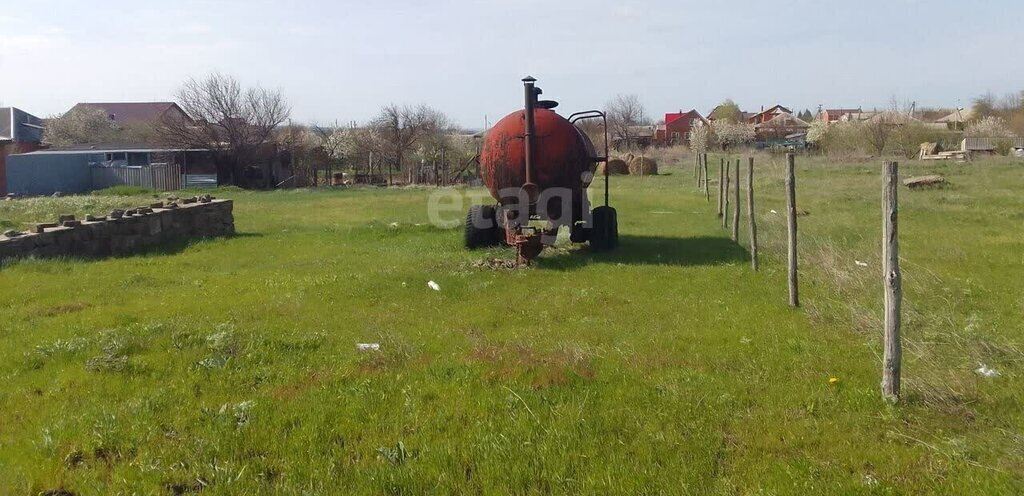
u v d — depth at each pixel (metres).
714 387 5.79
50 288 10.48
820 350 6.89
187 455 4.66
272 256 14.27
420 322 8.27
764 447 4.75
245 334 7.45
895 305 5.48
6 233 13.07
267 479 4.44
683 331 7.68
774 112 106.12
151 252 14.95
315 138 52.53
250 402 5.48
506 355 6.66
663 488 4.18
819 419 5.19
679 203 23.48
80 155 39.03
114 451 4.80
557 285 10.38
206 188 39.69
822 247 12.80
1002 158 43.44
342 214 23.59
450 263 12.41
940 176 28.41
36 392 5.95
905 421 5.14
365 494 4.16
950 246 13.29
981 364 6.38
